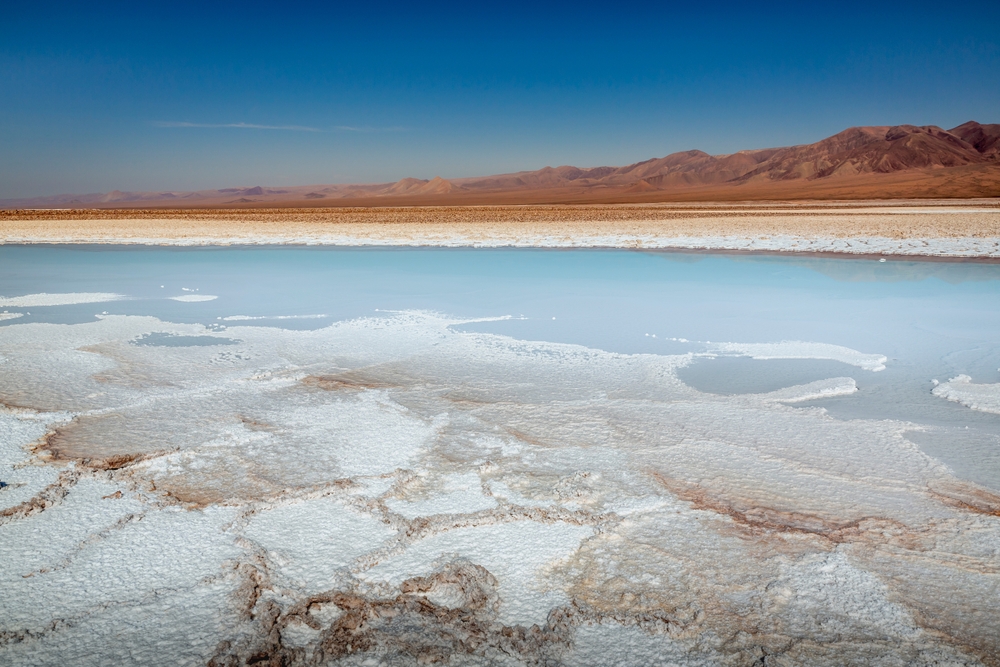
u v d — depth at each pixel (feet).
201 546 8.89
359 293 32.65
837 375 17.88
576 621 7.46
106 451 12.11
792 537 9.23
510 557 8.68
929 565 8.54
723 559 8.67
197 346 21.03
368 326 24.50
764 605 7.73
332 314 27.02
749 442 12.82
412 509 9.96
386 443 12.60
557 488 10.70
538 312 27.45
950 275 37.78
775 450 12.42
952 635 7.22
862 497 10.50
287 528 9.38
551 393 16.10
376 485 10.76
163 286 35.06
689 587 8.07
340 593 7.89
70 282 36.65
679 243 56.95
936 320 25.11
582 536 9.22
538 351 20.56
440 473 11.25
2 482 10.77
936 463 11.80
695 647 7.05
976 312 26.61
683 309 27.99
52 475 11.04
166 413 14.28
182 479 10.96
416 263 45.88
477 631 7.27
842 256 46.96
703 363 19.19
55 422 13.62
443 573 8.30
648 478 11.14
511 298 30.99
